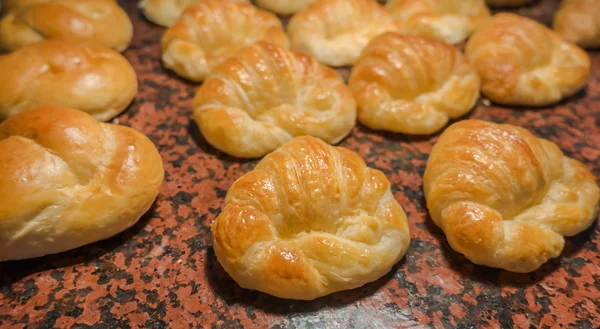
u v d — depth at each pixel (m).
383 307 0.28
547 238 0.29
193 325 0.27
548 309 0.28
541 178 0.30
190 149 0.35
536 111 0.39
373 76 0.36
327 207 0.28
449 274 0.30
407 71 0.36
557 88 0.39
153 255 0.30
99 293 0.28
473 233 0.29
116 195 0.29
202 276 0.29
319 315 0.28
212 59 0.39
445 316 0.28
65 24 0.38
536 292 0.29
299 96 0.35
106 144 0.30
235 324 0.28
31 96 0.34
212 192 0.33
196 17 0.39
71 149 0.29
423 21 0.43
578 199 0.31
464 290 0.29
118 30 0.41
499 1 0.49
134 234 0.31
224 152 0.35
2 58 0.35
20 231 0.28
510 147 0.30
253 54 0.35
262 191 0.29
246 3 0.42
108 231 0.30
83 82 0.34
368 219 0.29
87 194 0.29
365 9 0.42
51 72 0.35
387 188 0.30
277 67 0.34
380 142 0.36
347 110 0.35
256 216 0.28
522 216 0.30
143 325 0.27
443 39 0.43
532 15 0.48
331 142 0.35
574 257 0.31
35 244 0.28
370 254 0.28
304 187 0.28
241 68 0.34
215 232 0.28
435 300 0.29
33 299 0.28
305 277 0.27
